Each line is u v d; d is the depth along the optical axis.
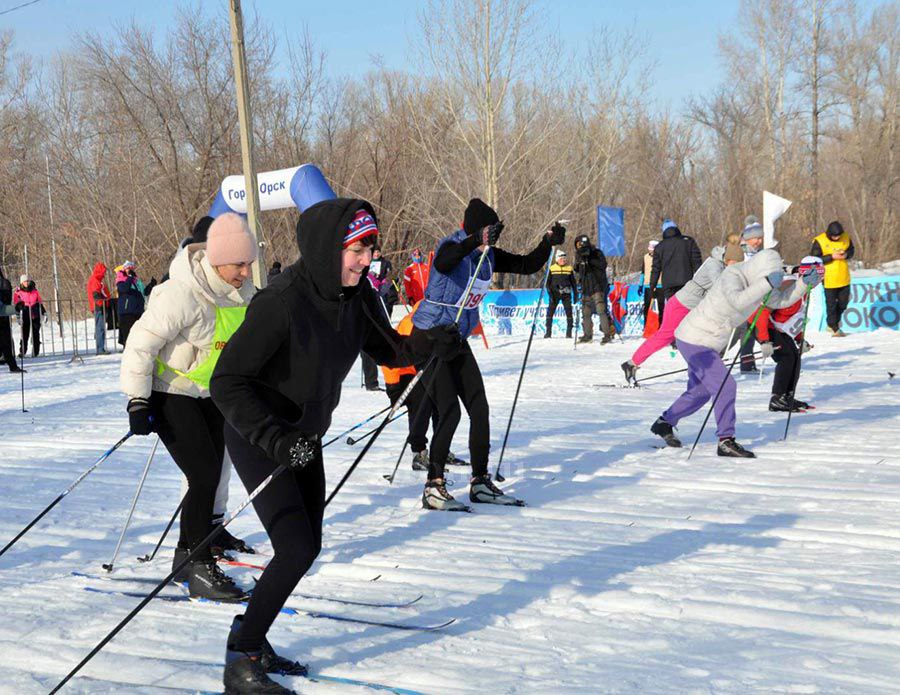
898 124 36.31
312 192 8.80
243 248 3.42
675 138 32.81
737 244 9.09
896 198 36.41
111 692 2.61
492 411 8.02
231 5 8.52
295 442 2.40
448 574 3.62
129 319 15.97
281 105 28.05
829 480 5.05
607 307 14.55
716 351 5.84
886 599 3.19
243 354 2.48
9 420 8.55
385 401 9.12
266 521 2.61
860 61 35.97
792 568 3.57
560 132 26.44
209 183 27.50
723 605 3.17
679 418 6.16
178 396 3.50
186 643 2.98
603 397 8.77
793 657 2.71
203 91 27.08
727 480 5.16
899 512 4.34
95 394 10.63
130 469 6.04
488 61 23.52
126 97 27.66
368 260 2.53
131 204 28.08
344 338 2.64
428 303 4.85
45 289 29.20
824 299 14.22
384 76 28.72
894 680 2.54
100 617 3.24
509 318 17.56
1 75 32.84
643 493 4.93
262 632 2.59
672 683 2.55
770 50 35.16
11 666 2.82
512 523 4.41
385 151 28.11
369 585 3.51
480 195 24.69
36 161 31.23
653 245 15.97
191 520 3.48
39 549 4.16
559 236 5.13
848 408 7.49
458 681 2.61
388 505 4.82
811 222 33.25
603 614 3.16
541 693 2.51
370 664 2.76
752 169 34.03
